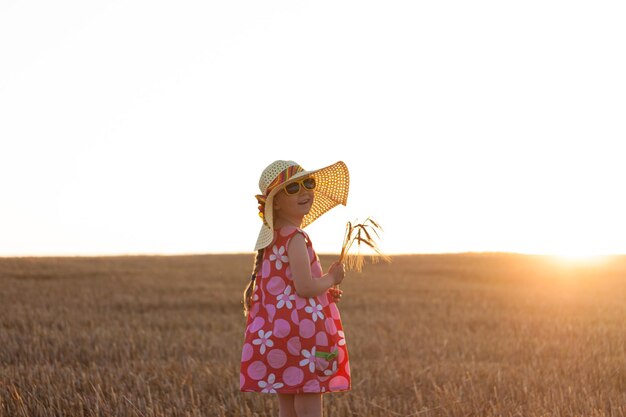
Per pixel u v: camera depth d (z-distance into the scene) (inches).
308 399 187.5
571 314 661.9
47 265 1310.3
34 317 639.1
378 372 342.0
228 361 395.9
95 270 1229.7
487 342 480.1
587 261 1536.7
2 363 403.9
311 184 194.7
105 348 454.3
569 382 312.0
